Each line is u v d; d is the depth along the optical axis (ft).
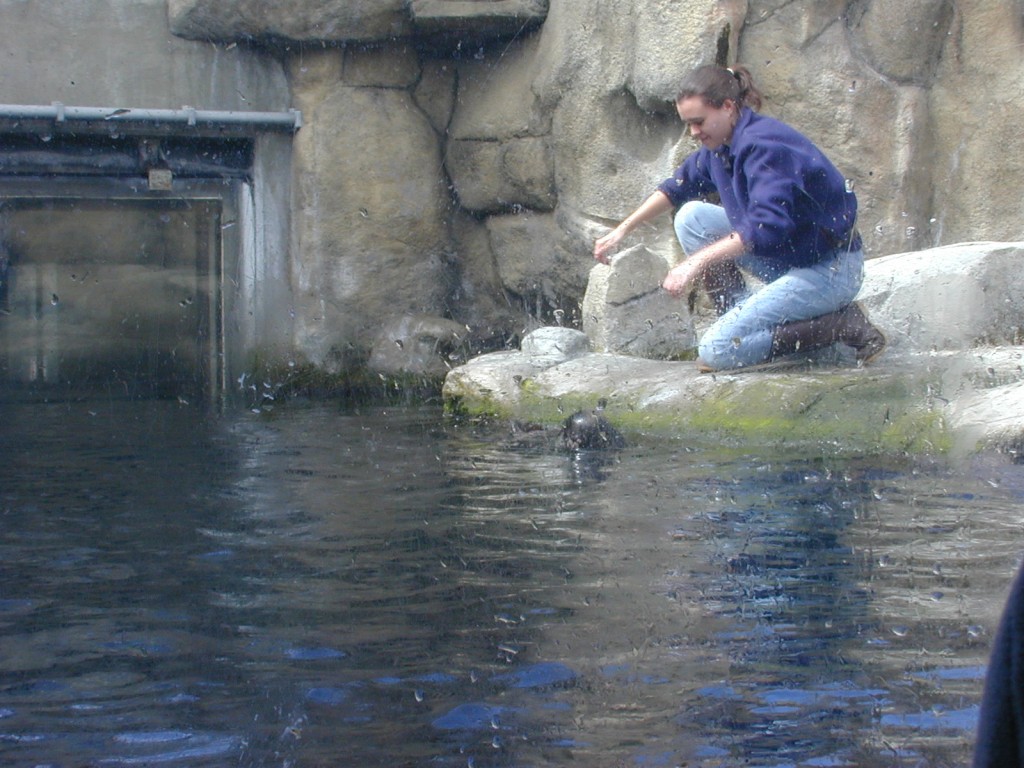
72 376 26.02
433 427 18.54
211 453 15.98
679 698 6.82
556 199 25.70
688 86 16.98
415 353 25.70
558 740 6.28
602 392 18.26
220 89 25.04
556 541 10.60
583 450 15.78
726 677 7.13
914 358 17.76
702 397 16.97
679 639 7.84
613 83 23.71
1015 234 22.35
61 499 12.69
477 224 27.37
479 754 6.13
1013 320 19.39
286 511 12.05
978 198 22.65
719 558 9.85
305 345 25.72
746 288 19.02
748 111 16.98
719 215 18.65
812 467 13.94
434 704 6.82
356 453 15.90
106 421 19.71
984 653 7.43
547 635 7.97
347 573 9.61
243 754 6.18
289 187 26.02
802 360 17.67
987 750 3.11
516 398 19.26
